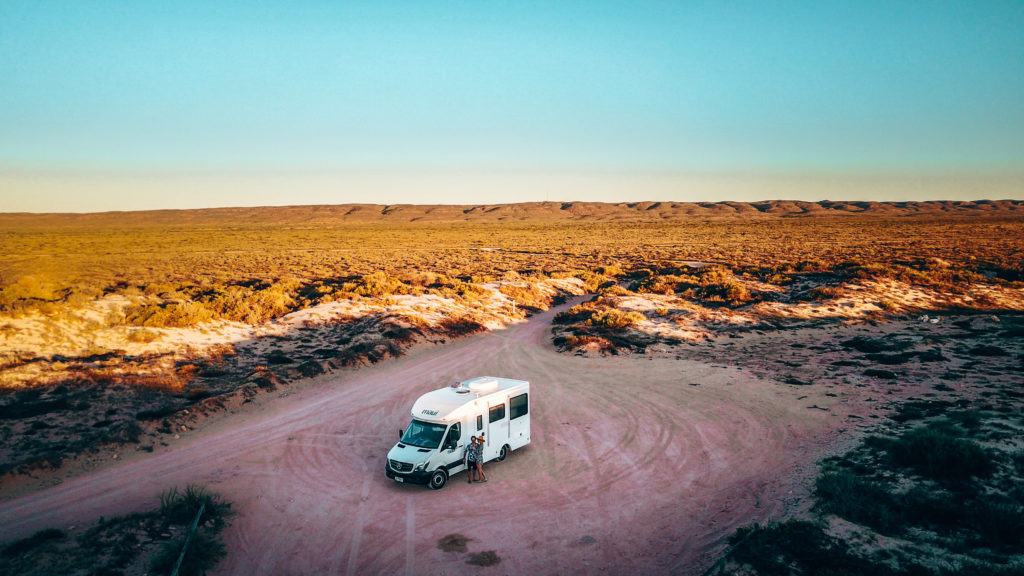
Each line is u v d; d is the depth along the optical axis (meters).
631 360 31.17
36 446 17.92
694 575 11.79
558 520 14.41
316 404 23.56
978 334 35.28
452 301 45.12
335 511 14.97
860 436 19.00
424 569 12.31
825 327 38.47
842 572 10.58
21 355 27.33
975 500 13.20
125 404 22.27
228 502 15.31
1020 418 18.75
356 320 37.84
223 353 30.30
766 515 14.11
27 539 12.90
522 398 19.09
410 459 16.12
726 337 36.31
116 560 12.03
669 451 18.83
